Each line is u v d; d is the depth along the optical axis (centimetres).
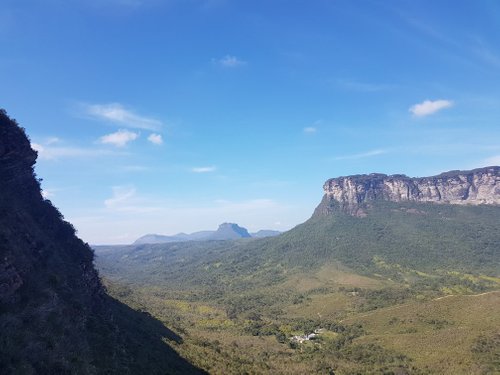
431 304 18962
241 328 19962
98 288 9369
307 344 17375
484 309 16750
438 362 13188
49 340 5338
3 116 7994
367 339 16688
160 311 19850
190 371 8962
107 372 6256
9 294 5450
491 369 11988
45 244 7650
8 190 7912
